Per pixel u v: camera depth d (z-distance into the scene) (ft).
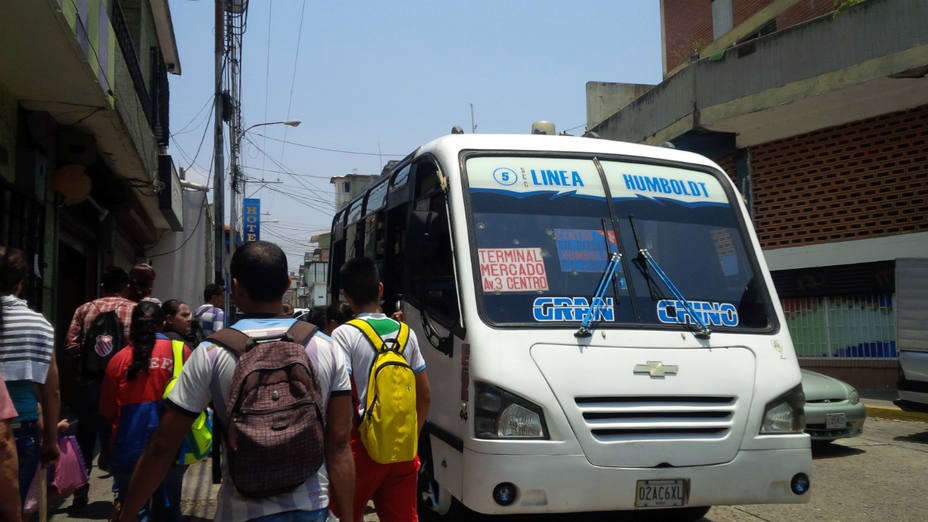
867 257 47.21
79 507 20.88
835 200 49.32
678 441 14.84
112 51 28.60
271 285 9.34
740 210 18.80
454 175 17.19
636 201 17.89
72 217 37.06
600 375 14.93
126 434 15.38
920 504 21.75
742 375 15.83
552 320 15.60
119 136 33.35
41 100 28.04
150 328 15.92
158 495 15.64
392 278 22.22
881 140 47.11
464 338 15.42
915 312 32.35
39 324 12.75
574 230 17.02
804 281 51.11
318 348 9.09
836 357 49.83
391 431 12.74
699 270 17.37
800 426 16.08
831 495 22.81
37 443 12.70
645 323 16.03
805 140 51.03
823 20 43.29
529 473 14.12
